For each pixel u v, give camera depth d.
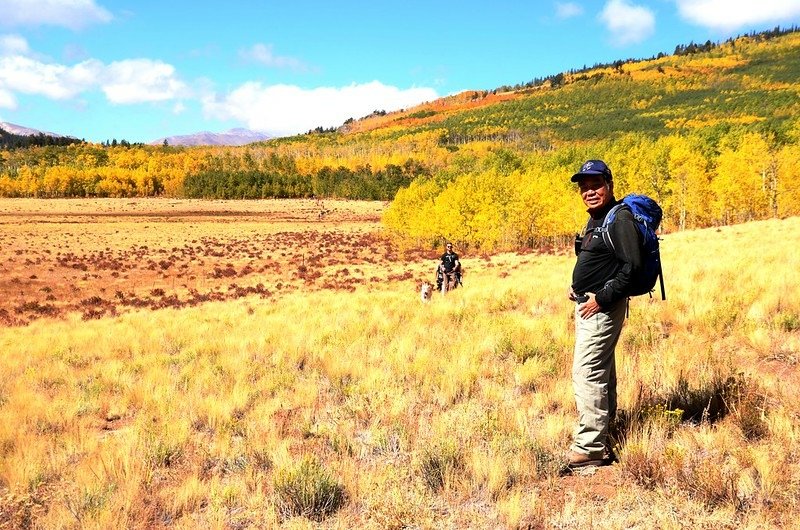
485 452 3.48
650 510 2.61
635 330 6.28
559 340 6.70
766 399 3.65
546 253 46.38
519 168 91.38
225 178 182.50
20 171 198.88
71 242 62.81
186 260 48.75
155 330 13.41
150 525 3.19
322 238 73.75
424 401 5.04
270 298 26.17
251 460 3.92
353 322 10.55
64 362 9.55
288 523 3.00
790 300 6.76
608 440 3.39
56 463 4.15
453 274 16.44
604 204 3.09
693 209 60.88
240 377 6.72
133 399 6.22
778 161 58.22
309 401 5.51
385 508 2.84
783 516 2.38
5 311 25.53
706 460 2.96
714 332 5.93
